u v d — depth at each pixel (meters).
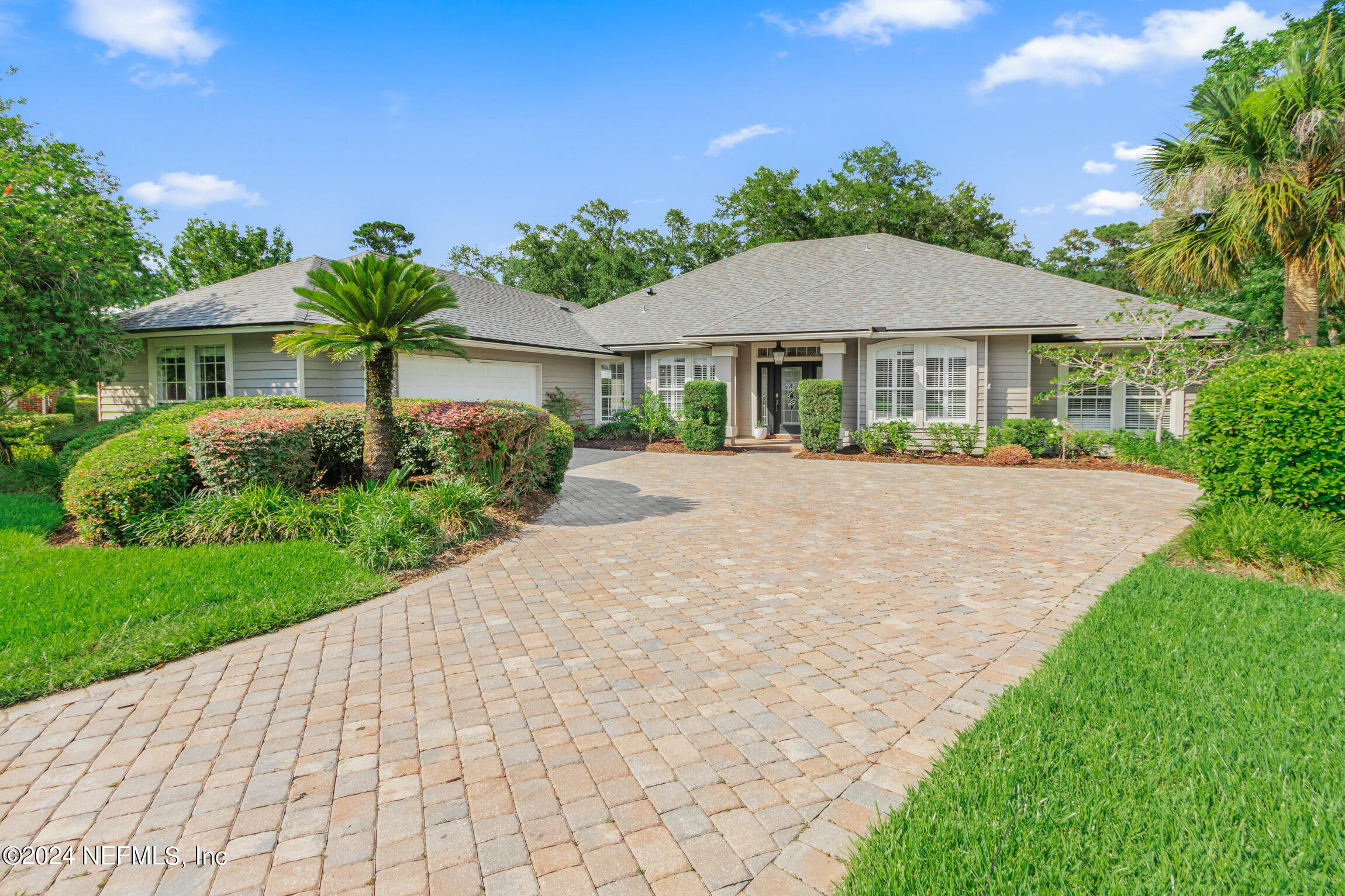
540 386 17.45
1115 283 34.72
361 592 4.91
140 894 2.01
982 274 16.36
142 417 9.96
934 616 4.39
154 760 2.79
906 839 2.06
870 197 29.28
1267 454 5.60
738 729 2.95
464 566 5.84
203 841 2.26
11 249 10.02
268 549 5.85
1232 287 10.91
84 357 11.14
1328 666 3.19
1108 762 2.43
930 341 14.28
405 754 2.79
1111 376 12.74
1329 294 10.19
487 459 7.64
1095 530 6.98
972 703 3.14
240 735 2.98
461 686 3.45
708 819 2.31
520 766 2.68
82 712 3.22
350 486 7.78
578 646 3.97
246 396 11.78
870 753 2.73
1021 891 1.82
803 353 18.19
